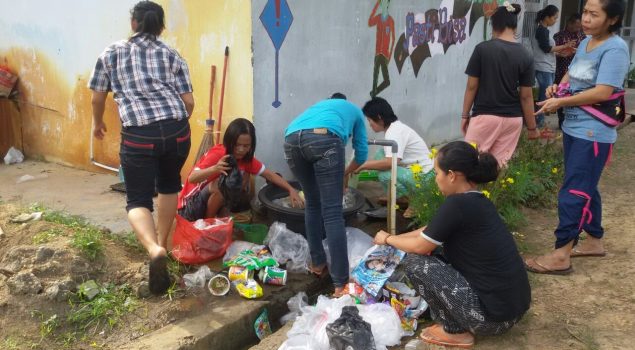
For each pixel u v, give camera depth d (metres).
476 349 3.09
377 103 4.73
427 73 7.02
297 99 5.16
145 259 3.98
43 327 3.20
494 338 3.19
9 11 6.55
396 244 3.22
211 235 3.95
